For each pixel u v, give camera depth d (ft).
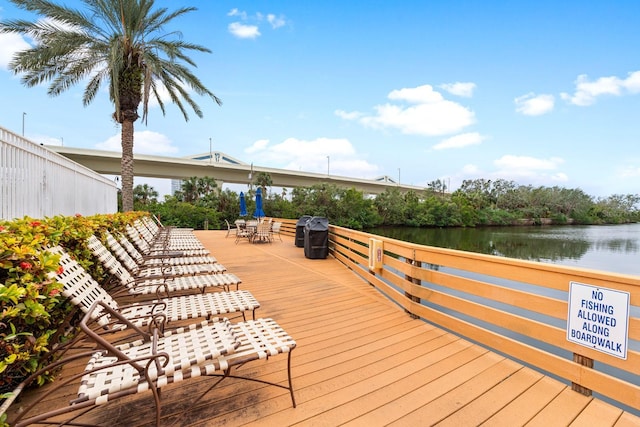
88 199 22.97
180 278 11.49
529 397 6.13
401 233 120.67
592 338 5.96
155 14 30.68
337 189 111.75
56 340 6.38
